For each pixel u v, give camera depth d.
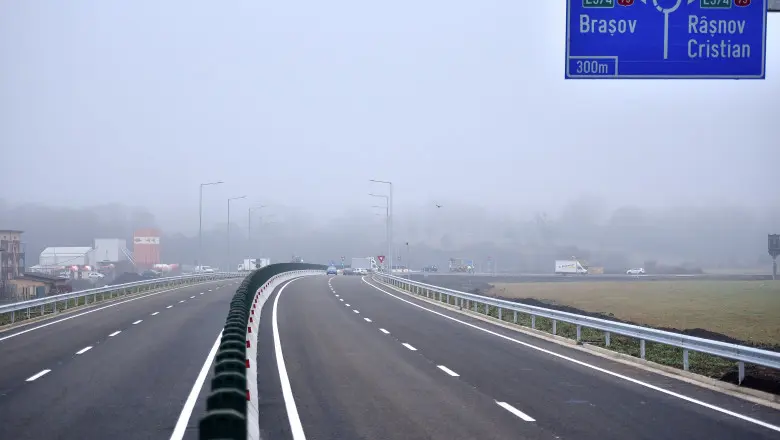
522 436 12.23
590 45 16.17
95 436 12.09
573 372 19.75
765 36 16.03
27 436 12.09
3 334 29.28
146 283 61.62
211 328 30.94
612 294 63.09
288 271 89.12
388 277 73.62
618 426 13.02
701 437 12.16
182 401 15.25
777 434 12.40
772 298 56.06
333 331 30.17
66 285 72.25
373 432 12.52
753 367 19.88
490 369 20.20
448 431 12.61
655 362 21.08
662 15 16.11
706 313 43.44
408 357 22.56
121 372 19.20
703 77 16.11
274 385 17.31
